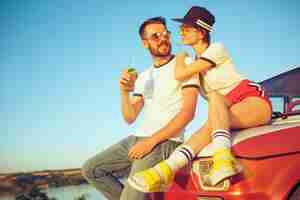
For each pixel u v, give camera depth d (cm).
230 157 231
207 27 299
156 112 284
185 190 249
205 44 301
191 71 273
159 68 294
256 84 281
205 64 276
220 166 228
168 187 255
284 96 332
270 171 229
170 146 273
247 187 228
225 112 256
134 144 290
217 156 232
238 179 231
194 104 275
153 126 283
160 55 293
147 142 268
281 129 250
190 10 303
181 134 280
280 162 231
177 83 284
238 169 230
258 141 242
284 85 334
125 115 307
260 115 270
